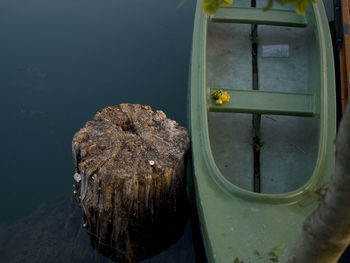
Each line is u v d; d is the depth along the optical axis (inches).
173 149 158.9
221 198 148.7
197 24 207.9
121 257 166.1
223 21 212.1
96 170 151.8
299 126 189.2
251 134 187.9
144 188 153.3
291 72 209.2
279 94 178.5
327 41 196.5
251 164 177.3
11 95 231.8
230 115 195.5
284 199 145.5
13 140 213.2
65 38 262.5
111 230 162.4
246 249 134.6
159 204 161.0
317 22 203.0
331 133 164.4
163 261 165.5
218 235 138.6
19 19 276.1
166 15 280.7
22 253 169.8
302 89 202.1
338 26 224.1
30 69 243.3
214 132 188.7
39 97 230.7
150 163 152.9
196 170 156.6
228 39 225.0
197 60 190.5
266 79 206.4
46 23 273.0
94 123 165.6
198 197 151.9
